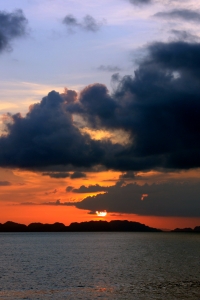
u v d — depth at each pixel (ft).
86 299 176.76
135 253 458.91
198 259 373.40
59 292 193.57
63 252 481.87
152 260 363.56
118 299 176.96
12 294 188.75
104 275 254.06
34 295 186.09
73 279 235.61
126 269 288.92
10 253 465.06
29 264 327.06
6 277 244.83
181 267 303.07
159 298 179.42
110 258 386.11
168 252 474.90
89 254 443.32
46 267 303.07
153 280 232.53
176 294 188.44
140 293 190.80
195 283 221.05
